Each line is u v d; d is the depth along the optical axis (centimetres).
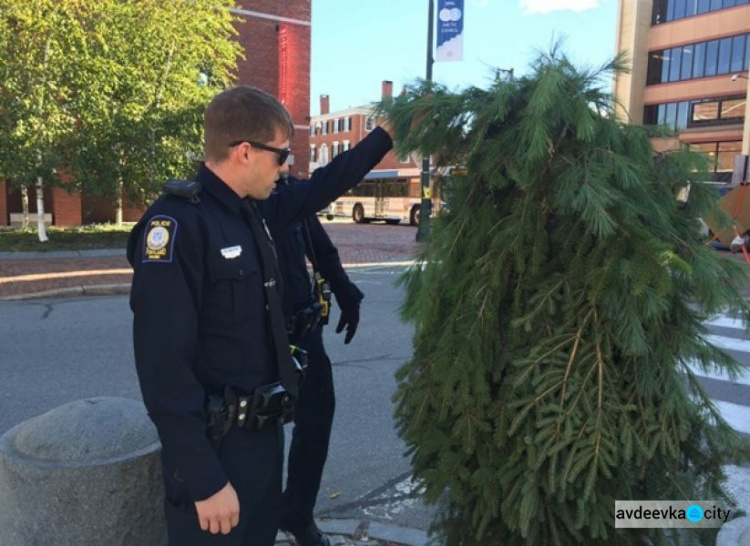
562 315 199
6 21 1430
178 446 157
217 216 173
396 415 234
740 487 348
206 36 1886
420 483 239
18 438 226
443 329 211
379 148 222
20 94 1444
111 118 1546
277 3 2733
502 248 195
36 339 715
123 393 533
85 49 1505
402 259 1546
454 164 211
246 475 179
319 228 291
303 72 2820
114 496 210
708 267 191
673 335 200
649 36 3888
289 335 232
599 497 199
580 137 180
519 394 197
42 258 1429
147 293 159
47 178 1527
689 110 3725
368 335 753
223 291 171
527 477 195
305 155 2867
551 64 186
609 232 178
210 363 174
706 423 213
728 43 3509
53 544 210
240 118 172
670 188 203
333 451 423
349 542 305
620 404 193
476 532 225
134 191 1638
